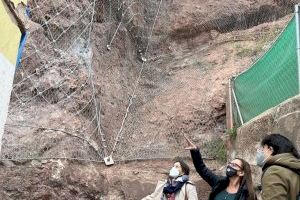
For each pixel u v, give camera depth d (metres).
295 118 5.49
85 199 7.36
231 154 8.01
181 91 10.42
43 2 9.70
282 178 3.12
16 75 8.20
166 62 12.07
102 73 10.03
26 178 6.85
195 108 9.66
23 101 8.09
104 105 9.22
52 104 8.35
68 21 9.93
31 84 8.32
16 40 4.66
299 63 5.48
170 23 12.87
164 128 9.41
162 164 8.50
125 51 11.53
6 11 4.34
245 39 11.83
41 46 8.95
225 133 8.82
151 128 9.45
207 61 11.46
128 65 11.38
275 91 6.41
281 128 5.82
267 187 3.13
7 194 6.63
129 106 9.88
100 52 10.51
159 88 10.86
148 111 9.92
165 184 5.38
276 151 3.43
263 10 12.73
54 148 7.50
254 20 12.72
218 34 12.58
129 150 8.73
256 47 11.27
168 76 11.41
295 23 5.71
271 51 6.65
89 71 9.34
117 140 8.84
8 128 7.39
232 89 8.78
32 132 7.52
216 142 8.89
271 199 3.08
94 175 7.64
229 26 12.70
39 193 6.84
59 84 8.57
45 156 7.30
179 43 12.66
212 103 9.61
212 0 13.22
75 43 9.91
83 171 7.56
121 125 9.31
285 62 6.03
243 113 7.91
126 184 7.82
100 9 11.17
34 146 7.30
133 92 10.48
